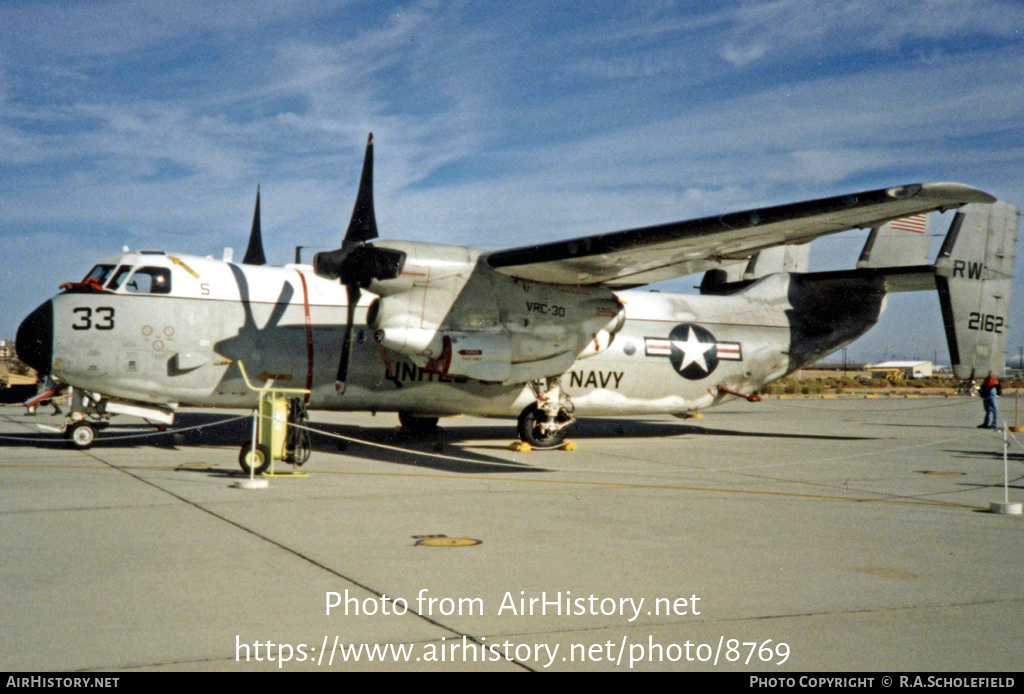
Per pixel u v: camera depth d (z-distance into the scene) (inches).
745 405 1427.2
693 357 674.8
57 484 386.9
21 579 219.0
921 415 1144.2
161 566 234.2
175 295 534.9
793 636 183.8
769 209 410.0
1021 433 821.2
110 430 696.4
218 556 247.1
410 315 524.7
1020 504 341.4
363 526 296.7
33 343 518.0
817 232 435.8
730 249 480.1
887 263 703.7
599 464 515.2
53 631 178.5
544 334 563.5
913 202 370.3
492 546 267.7
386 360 571.5
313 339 565.6
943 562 253.0
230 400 554.3
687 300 700.7
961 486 428.1
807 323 725.9
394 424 834.8
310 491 377.1
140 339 525.7
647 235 457.7
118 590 210.2
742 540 282.4
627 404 663.8
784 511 343.6
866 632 186.9
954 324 644.1
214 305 543.8
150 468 448.1
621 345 650.2
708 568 242.1
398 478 431.2
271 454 421.1
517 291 554.6
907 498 386.0
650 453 588.1
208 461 483.8
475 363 533.3
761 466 513.7
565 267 523.5
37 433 677.9
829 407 1362.0
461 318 537.3
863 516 333.4
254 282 563.5
